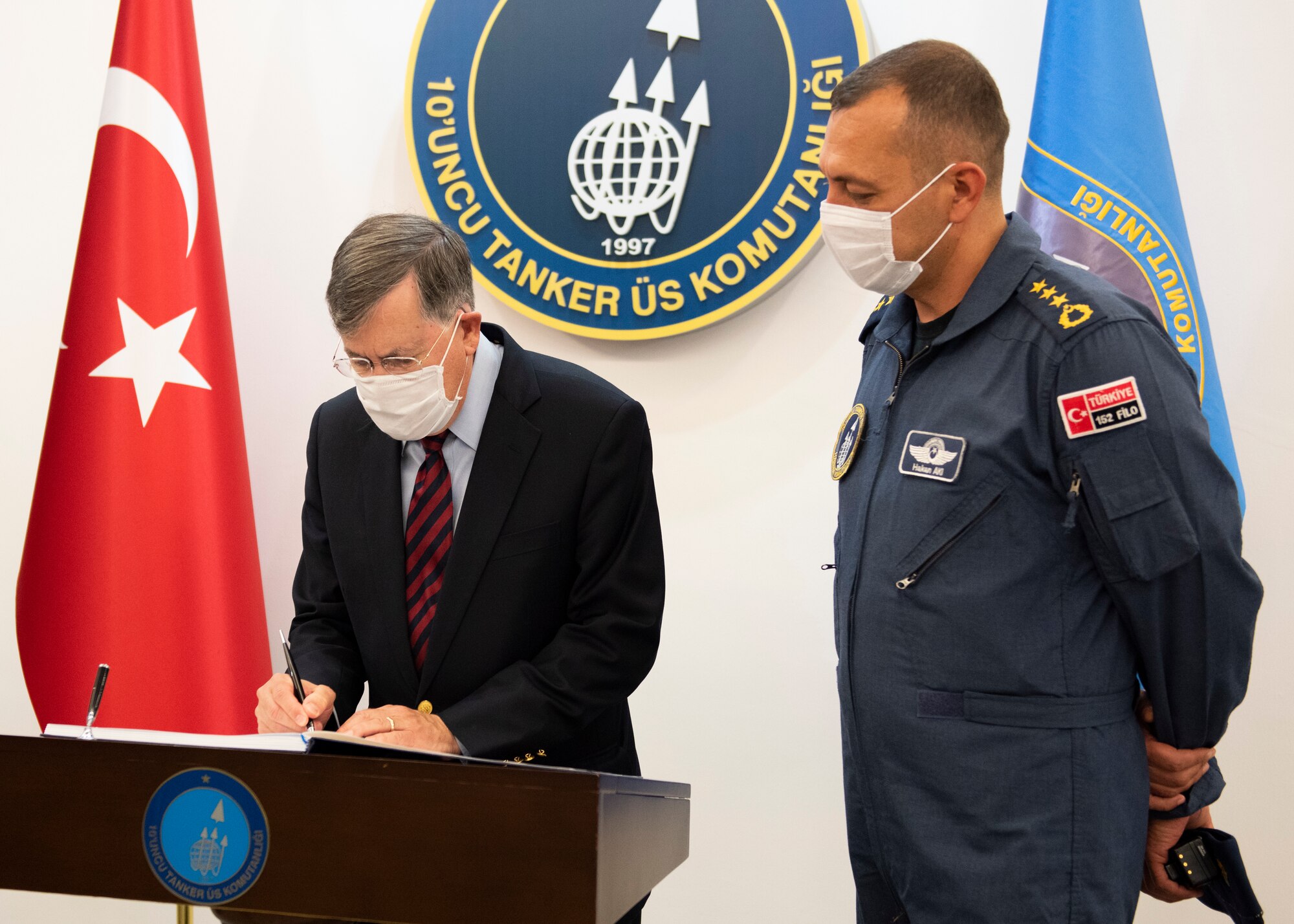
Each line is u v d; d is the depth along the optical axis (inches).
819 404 91.0
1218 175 84.3
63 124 99.8
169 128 88.7
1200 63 84.4
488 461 62.2
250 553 89.4
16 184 100.3
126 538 86.1
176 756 38.0
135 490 86.5
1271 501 83.7
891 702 54.2
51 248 100.0
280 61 97.9
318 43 97.6
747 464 92.2
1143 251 76.4
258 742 44.4
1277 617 83.8
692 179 90.7
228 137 98.4
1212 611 51.7
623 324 92.3
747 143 89.6
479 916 35.5
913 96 54.1
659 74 90.9
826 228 57.0
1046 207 78.1
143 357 87.3
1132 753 53.7
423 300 56.4
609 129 91.7
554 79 92.6
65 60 99.7
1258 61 83.5
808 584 91.2
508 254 93.6
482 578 61.2
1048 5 80.3
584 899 34.7
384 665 62.9
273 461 98.3
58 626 86.2
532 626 62.2
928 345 57.4
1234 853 56.8
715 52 90.0
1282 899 84.1
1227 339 84.4
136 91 88.6
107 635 85.6
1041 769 51.8
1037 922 50.8
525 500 62.0
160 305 87.7
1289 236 83.0
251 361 98.5
